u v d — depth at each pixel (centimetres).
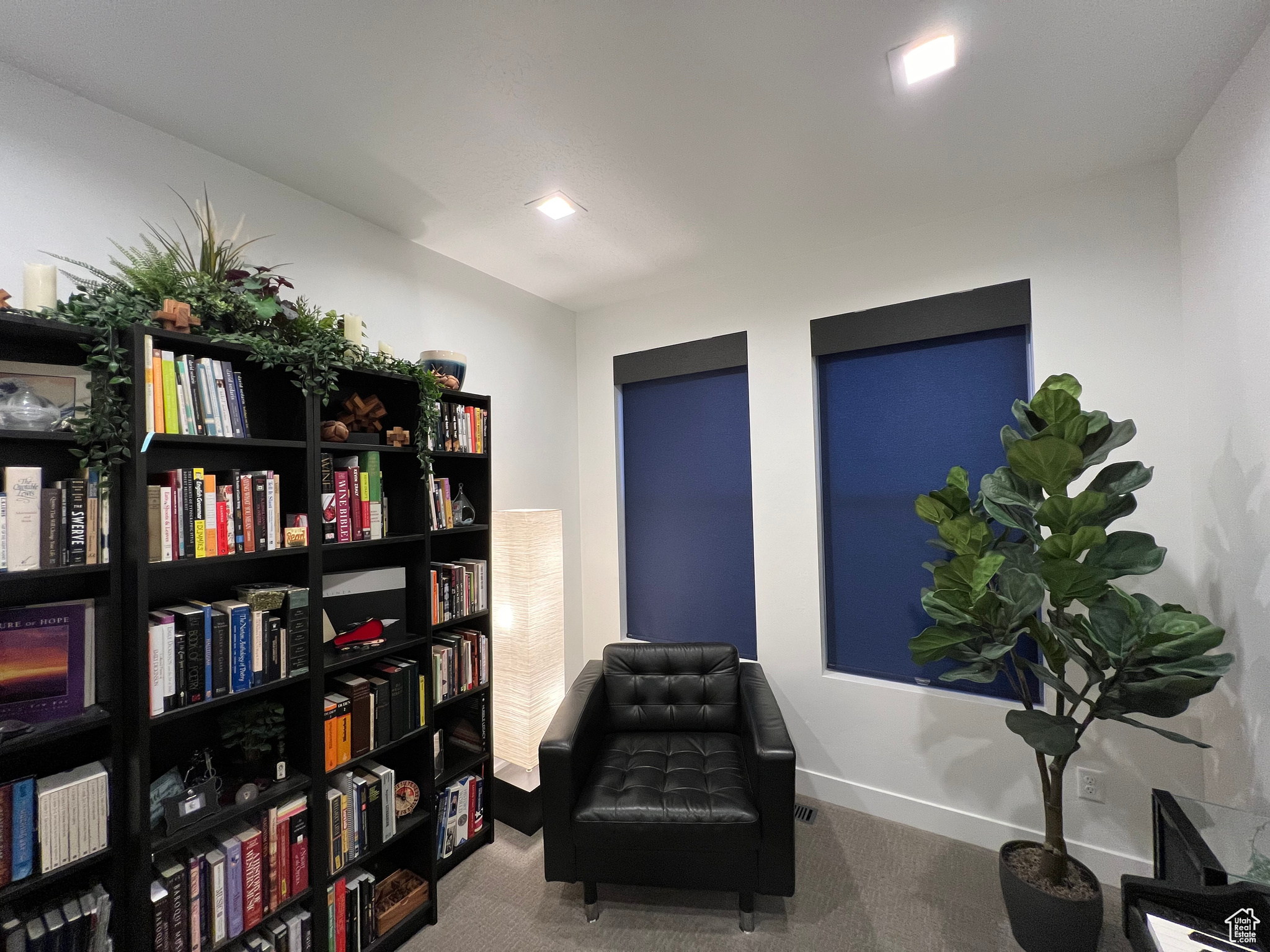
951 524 179
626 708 247
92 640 130
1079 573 149
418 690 193
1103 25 130
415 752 196
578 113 162
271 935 150
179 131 165
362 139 172
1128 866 194
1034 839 211
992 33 133
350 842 167
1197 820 140
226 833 146
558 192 206
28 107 140
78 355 136
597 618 341
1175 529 190
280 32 129
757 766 181
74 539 122
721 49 137
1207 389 173
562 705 215
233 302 153
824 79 149
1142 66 145
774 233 244
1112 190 200
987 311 224
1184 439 188
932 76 148
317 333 167
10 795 113
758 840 175
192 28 126
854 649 266
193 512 138
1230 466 161
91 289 133
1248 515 153
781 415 275
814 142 178
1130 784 195
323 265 208
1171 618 136
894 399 256
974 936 175
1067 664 213
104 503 127
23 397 120
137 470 126
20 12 120
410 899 183
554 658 249
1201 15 128
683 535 319
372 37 131
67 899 127
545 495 319
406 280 240
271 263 192
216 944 136
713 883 179
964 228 229
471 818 221
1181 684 136
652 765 210
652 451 331
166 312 134
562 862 183
